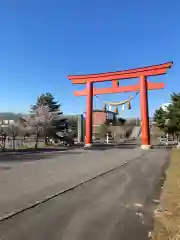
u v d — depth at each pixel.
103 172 18.64
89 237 6.71
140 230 7.23
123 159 29.19
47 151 41.62
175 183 14.15
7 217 8.10
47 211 8.87
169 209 9.26
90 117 57.84
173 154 35.78
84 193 11.77
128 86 55.06
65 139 64.56
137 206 9.71
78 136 82.25
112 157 31.62
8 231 6.99
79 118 83.00
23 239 6.49
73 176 16.56
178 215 8.52
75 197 10.97
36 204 9.66
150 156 33.50
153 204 10.01
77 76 58.94
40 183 13.92
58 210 9.02
